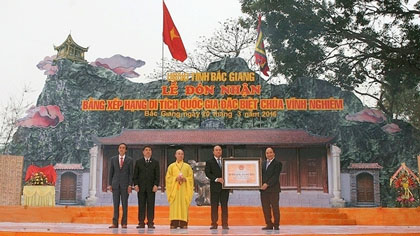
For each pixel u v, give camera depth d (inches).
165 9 741.9
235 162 337.1
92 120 743.7
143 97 753.0
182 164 362.0
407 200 617.9
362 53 758.5
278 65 761.0
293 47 765.3
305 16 767.1
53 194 599.2
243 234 267.1
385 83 744.3
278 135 720.3
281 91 748.6
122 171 346.9
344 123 727.1
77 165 725.3
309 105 732.7
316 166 717.9
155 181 356.2
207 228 379.2
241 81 745.0
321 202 703.1
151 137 728.3
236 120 733.9
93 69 764.0
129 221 524.7
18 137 742.5
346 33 760.3
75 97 753.6
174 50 745.6
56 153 733.3
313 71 756.6
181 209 356.5
